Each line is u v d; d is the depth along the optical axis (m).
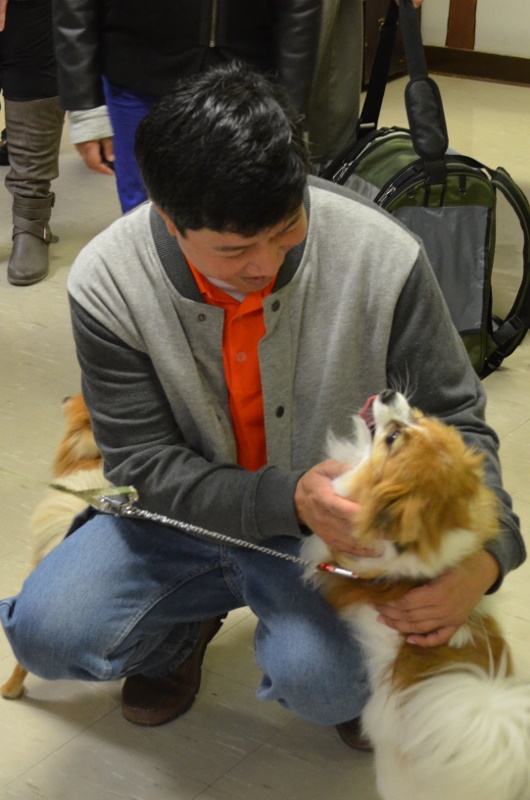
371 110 3.00
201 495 1.49
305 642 1.53
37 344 3.19
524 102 5.50
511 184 2.98
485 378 3.00
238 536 1.51
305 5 2.35
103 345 1.51
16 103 3.42
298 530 1.43
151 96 2.51
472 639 1.45
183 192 1.23
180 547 1.66
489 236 2.87
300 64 2.42
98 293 1.49
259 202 1.22
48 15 3.29
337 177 2.93
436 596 1.37
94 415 1.58
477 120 5.19
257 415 1.58
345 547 1.39
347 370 1.54
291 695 1.54
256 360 1.52
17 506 2.42
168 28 2.38
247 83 1.25
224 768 1.74
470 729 1.31
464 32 5.91
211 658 2.00
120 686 1.94
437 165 2.78
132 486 1.56
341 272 1.50
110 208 4.17
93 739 1.80
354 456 1.44
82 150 2.72
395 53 5.82
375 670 1.46
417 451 1.31
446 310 1.58
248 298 1.45
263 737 1.81
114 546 1.65
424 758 1.35
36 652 1.61
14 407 2.84
